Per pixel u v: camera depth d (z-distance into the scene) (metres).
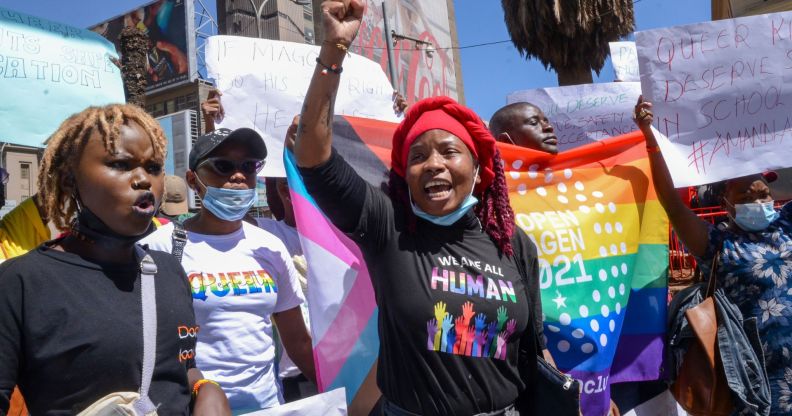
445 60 32.41
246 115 2.99
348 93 3.19
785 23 3.31
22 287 1.29
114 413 1.24
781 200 8.02
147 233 1.46
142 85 7.39
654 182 3.06
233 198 2.36
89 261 1.40
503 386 1.90
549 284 2.77
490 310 1.88
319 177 1.80
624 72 4.02
